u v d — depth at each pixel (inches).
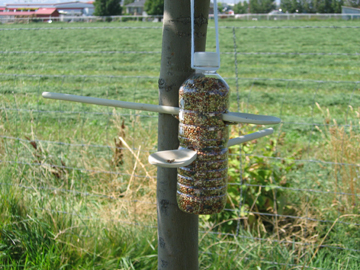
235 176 130.4
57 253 101.8
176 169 65.5
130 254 102.0
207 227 120.5
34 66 541.6
